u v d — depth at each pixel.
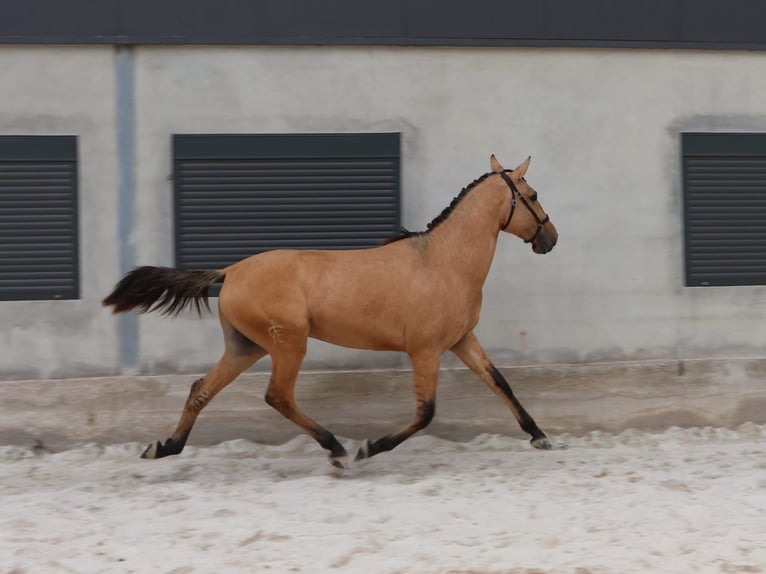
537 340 11.00
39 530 7.43
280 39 10.55
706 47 11.21
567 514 7.78
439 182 10.87
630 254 11.16
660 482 8.78
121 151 10.45
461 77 10.88
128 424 10.35
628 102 11.16
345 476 9.27
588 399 10.96
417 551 6.90
